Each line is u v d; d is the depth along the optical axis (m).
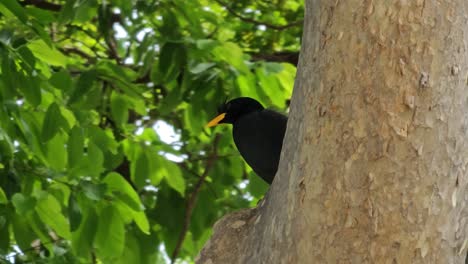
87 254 11.15
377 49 6.50
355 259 6.39
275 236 6.75
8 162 11.28
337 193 6.46
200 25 13.09
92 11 12.83
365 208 6.40
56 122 10.95
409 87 6.43
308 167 6.59
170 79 12.52
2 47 10.77
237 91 12.76
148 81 14.52
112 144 11.57
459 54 6.49
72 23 13.75
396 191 6.38
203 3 15.00
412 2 6.49
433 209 6.39
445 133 6.42
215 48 12.32
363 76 6.50
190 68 12.27
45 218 10.98
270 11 16.16
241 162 14.39
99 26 13.09
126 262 12.62
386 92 6.45
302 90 6.82
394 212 6.37
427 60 6.45
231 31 15.20
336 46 6.61
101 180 11.31
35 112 11.34
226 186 14.29
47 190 11.19
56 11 14.23
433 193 6.39
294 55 15.40
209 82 12.72
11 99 10.79
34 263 11.61
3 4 10.52
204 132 14.21
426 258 6.39
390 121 6.42
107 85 12.67
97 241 11.16
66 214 11.18
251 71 12.70
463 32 6.51
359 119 6.47
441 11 6.49
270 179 10.79
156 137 13.93
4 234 11.27
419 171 6.38
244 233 8.12
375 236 6.38
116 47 14.70
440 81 6.45
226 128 14.30
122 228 11.23
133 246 12.70
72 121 11.45
